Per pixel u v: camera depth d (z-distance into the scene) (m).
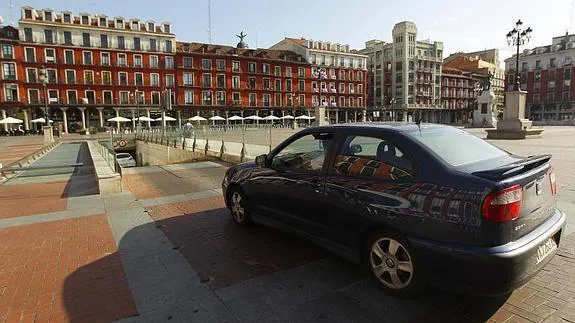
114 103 59.88
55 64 55.69
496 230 2.62
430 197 2.89
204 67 66.31
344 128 3.90
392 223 3.09
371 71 94.25
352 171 3.57
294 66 75.62
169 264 3.99
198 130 31.20
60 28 55.78
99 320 2.92
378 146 3.48
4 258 4.23
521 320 2.83
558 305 3.02
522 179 2.80
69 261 4.12
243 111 70.75
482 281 2.64
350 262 3.96
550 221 3.10
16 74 53.16
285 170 4.40
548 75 83.19
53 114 56.69
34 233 5.16
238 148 18.28
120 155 42.28
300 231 4.15
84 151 24.36
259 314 2.99
